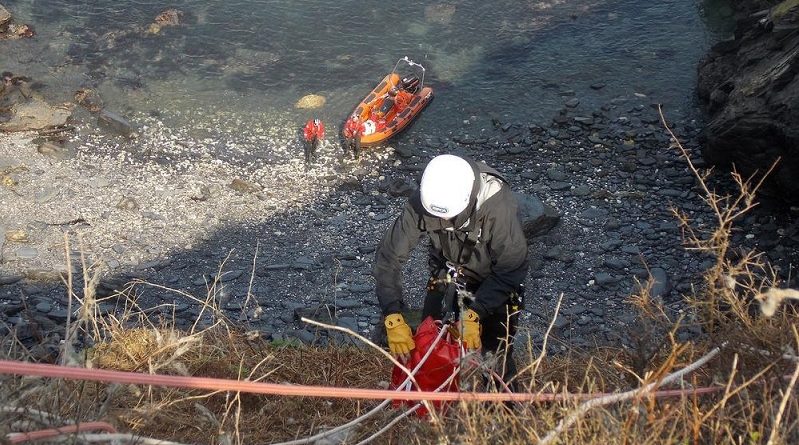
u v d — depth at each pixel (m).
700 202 12.28
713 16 17.28
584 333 9.77
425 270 10.86
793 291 2.30
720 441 2.85
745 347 3.26
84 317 3.38
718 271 3.58
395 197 12.87
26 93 14.83
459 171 3.87
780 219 11.63
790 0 13.36
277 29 16.92
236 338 5.43
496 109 15.02
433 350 3.98
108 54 16.16
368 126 13.79
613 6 17.69
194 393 4.60
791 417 2.92
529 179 13.12
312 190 12.98
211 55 16.23
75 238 11.45
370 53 16.41
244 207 12.47
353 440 4.14
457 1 17.75
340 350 5.66
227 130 14.45
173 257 11.22
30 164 13.08
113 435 2.89
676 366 3.51
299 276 10.88
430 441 3.16
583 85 15.60
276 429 4.40
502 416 3.09
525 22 17.23
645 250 11.37
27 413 2.95
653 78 15.71
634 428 2.79
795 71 11.87
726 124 12.15
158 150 13.80
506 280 4.05
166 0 17.69
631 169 13.13
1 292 9.94
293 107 15.08
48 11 17.23
